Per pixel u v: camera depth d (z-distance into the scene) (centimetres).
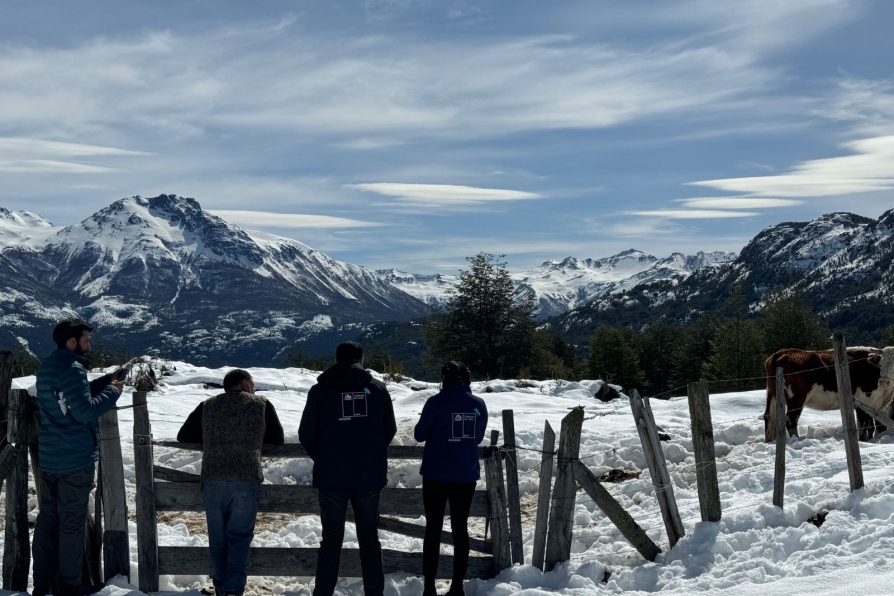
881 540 697
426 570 703
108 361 2436
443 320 4450
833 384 1244
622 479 1170
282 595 735
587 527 944
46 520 676
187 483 725
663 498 778
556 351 7950
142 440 715
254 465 686
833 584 625
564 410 1786
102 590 680
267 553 723
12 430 704
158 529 918
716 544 733
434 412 705
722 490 977
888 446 1053
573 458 746
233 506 681
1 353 710
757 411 1691
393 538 902
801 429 1294
